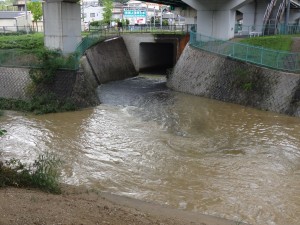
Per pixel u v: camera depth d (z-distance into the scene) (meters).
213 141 17.92
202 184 13.13
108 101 27.33
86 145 17.52
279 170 14.34
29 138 18.48
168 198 11.98
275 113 22.69
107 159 15.70
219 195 12.21
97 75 33.72
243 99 25.14
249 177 13.70
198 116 22.52
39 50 28.14
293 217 10.73
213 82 27.84
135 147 17.17
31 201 7.97
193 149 16.83
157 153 16.34
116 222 7.37
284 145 17.16
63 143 17.78
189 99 27.45
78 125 20.88
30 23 63.56
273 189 12.66
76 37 31.16
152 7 107.44
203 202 11.70
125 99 27.97
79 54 28.16
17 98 25.91
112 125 20.88
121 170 14.50
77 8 30.91
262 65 24.78
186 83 30.77
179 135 18.95
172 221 8.65
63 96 24.97
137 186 12.98
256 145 17.23
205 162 15.25
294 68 23.20
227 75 26.80
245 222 10.33
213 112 23.34
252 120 21.36
